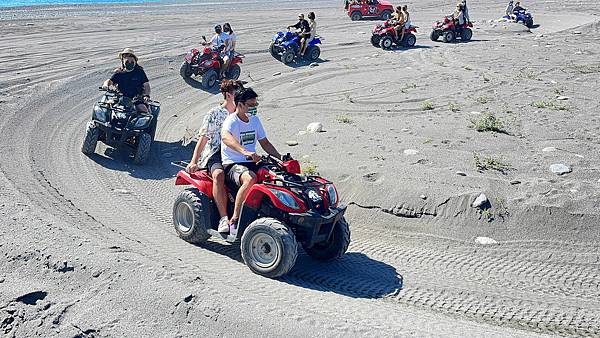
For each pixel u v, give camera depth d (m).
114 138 12.52
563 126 13.17
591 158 10.96
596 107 14.96
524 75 19.44
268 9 44.88
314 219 7.05
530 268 7.87
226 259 7.67
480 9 46.72
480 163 10.59
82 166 11.70
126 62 12.86
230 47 20.59
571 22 38.97
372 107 15.75
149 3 49.81
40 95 16.06
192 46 25.62
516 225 8.72
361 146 11.82
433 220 9.02
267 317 5.55
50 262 6.62
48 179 10.56
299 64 23.66
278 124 13.88
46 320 5.84
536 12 44.44
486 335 5.75
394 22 27.83
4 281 6.45
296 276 7.39
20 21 31.91
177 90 19.31
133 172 11.75
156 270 6.29
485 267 7.88
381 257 8.13
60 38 26.39
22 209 8.08
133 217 9.18
